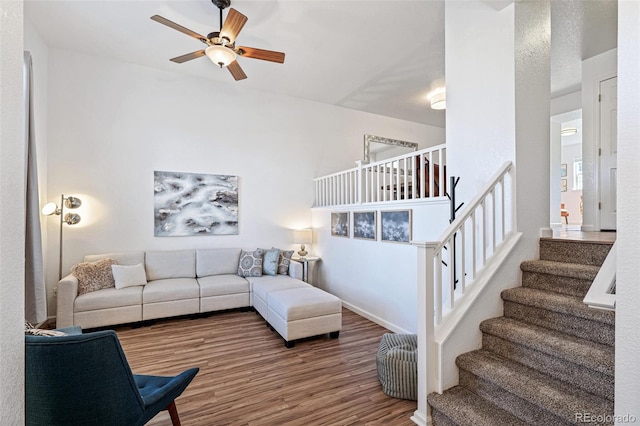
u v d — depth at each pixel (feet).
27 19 11.34
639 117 2.80
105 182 14.43
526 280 8.16
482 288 7.47
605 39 11.97
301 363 9.55
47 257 13.28
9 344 1.94
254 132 17.99
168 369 9.16
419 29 11.95
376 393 7.93
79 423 4.30
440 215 10.56
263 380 8.53
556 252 8.25
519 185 8.25
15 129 2.02
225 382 8.43
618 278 2.96
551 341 6.09
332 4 10.51
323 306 11.30
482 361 6.73
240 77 11.78
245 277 15.52
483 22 8.99
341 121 20.80
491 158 8.78
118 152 14.71
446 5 10.14
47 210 11.82
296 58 14.24
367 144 21.54
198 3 10.53
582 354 5.53
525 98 8.38
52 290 13.29
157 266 14.61
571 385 5.73
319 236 18.85
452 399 6.47
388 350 8.26
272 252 16.52
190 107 16.34
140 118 15.20
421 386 6.80
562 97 17.22
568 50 12.75
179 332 12.16
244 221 17.66
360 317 14.28
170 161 15.84
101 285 12.60
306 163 19.56
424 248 6.84
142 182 15.19
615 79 12.70
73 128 13.84
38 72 12.38
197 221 16.37
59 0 10.43
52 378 4.07
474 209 7.73
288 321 10.66
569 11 10.16
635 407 2.82
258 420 6.86
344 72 15.75
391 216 12.83
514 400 5.92
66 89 13.73
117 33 12.46
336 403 7.49
